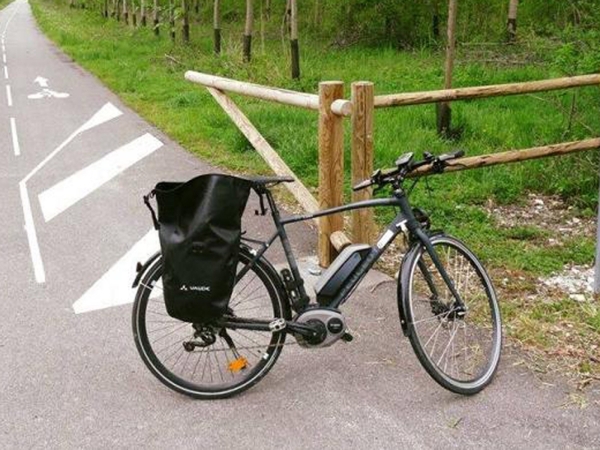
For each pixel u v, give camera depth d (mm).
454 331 3994
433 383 3834
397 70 15594
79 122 11820
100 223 6664
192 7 32375
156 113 12211
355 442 3352
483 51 16109
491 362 3828
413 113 10609
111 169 8742
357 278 3723
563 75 8039
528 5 18953
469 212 6668
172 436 3432
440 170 3779
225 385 3721
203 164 8945
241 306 4055
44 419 3576
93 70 18234
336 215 5133
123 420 3561
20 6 74562
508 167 7688
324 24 23312
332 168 5035
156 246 6035
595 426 3439
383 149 8430
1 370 4035
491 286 3990
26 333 4484
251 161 8914
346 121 8953
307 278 5105
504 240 6113
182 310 3389
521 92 5527
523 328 4379
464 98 5320
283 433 3436
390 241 3756
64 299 4992
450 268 4078
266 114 10516
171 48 20984
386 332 4391
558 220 6691
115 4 36312
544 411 3562
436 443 3330
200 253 3316
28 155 9578
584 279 5301
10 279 5363
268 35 24016
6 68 19719
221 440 3393
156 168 8766
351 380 3875
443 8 21047
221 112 11195
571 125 8328
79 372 4008
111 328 4527
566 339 4285
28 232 6438
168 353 4102
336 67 16609
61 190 7824
